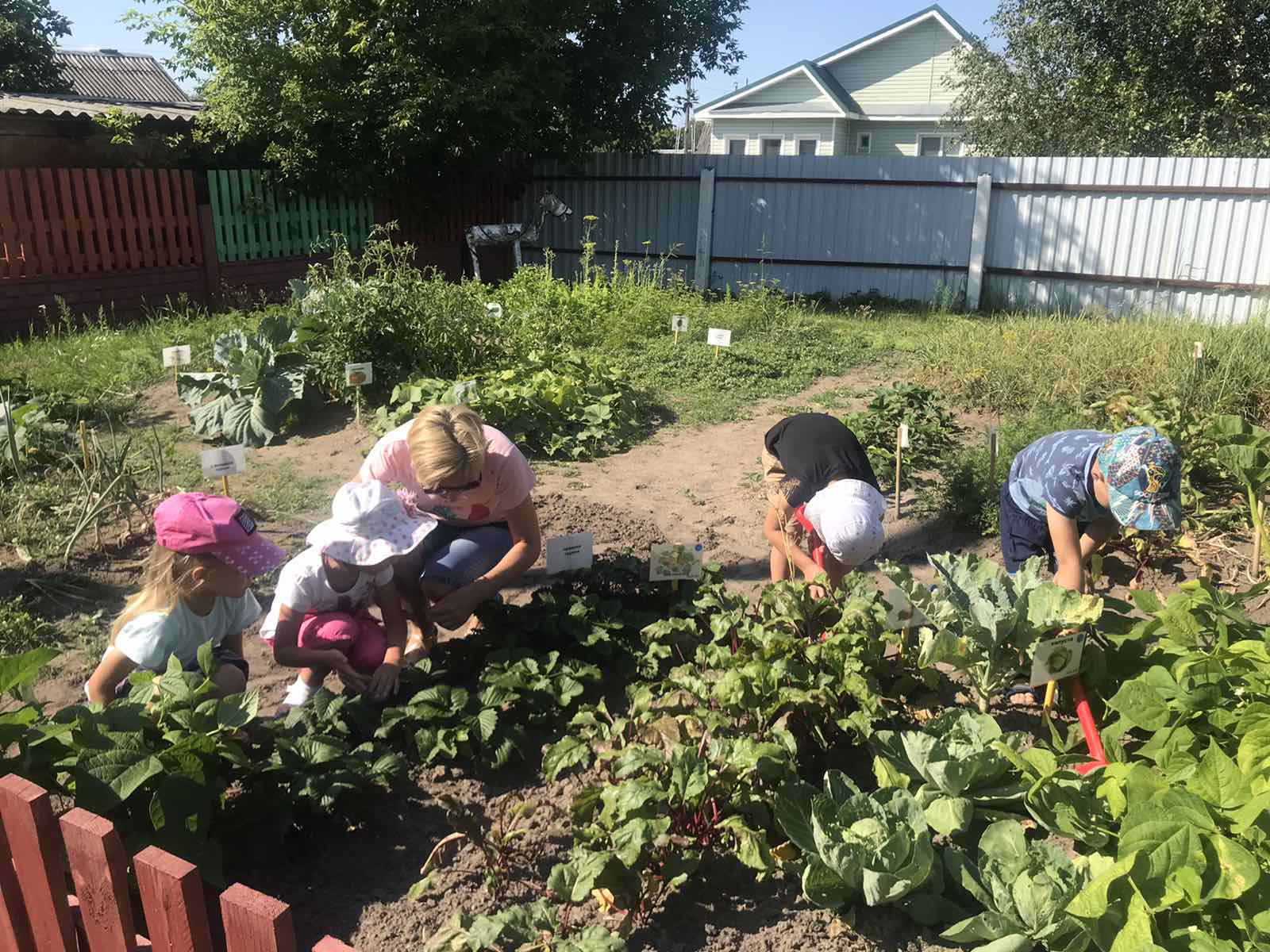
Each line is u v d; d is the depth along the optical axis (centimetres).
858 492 374
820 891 274
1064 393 809
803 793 295
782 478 417
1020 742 313
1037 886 255
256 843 296
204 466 514
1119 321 1064
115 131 1192
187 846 268
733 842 298
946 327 1167
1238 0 1652
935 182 1456
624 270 1712
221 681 328
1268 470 492
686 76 1692
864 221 1520
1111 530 391
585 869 265
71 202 1116
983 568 370
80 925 241
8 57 2489
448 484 362
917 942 268
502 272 1706
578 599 416
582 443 730
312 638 361
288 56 1301
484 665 393
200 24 1334
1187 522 537
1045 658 329
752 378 928
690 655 405
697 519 595
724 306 1247
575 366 820
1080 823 281
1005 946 248
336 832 308
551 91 1480
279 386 736
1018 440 675
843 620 354
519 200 1770
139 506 539
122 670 320
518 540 411
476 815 316
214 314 1209
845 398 876
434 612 388
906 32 2928
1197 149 1716
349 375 734
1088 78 1848
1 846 232
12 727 266
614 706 378
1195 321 1023
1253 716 300
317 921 274
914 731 338
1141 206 1325
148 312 1195
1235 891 247
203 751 272
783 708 337
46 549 514
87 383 807
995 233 1441
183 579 318
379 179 1433
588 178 1708
